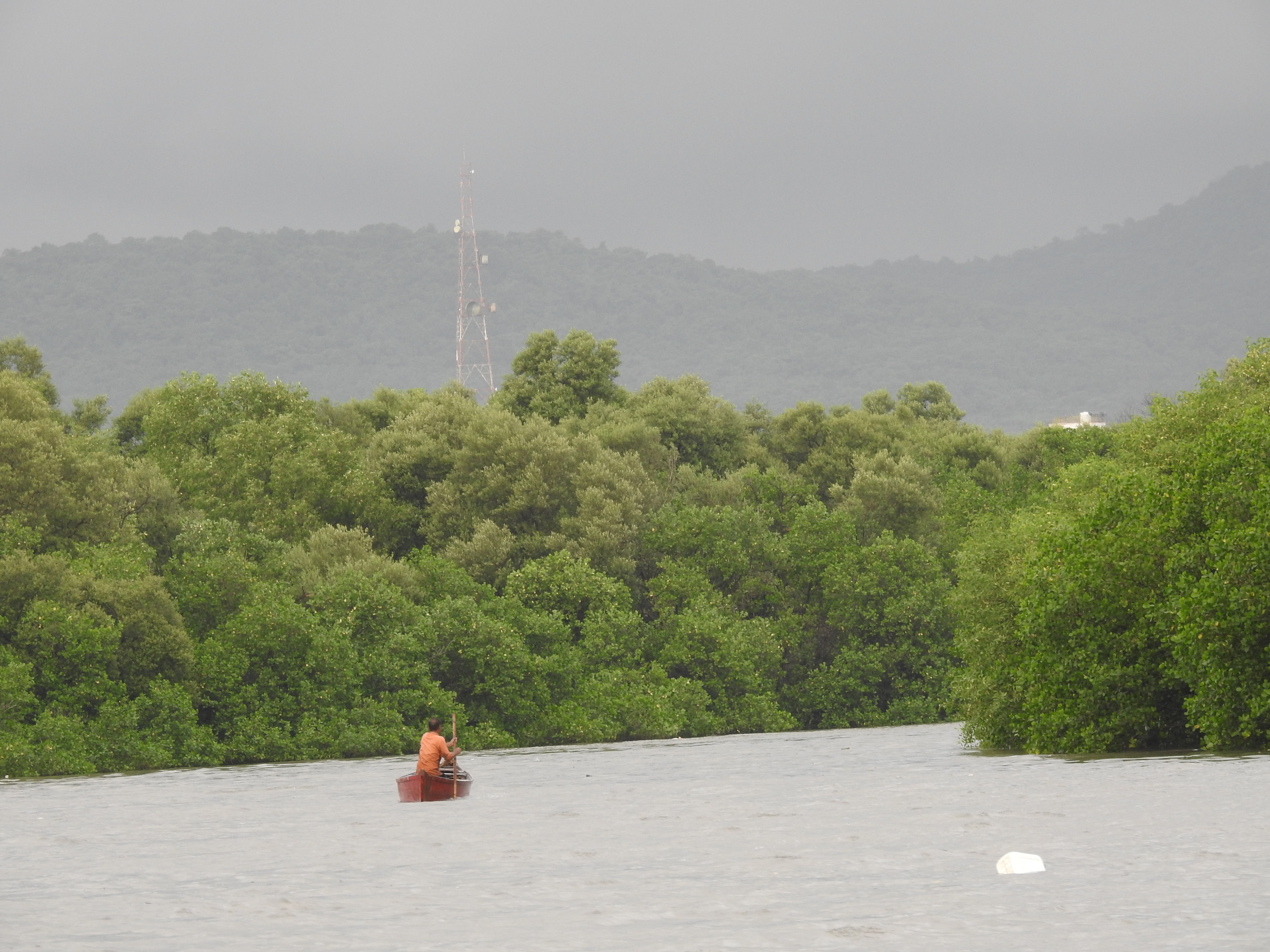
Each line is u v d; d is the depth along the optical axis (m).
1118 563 144.88
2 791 166.00
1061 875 72.88
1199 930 58.03
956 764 154.00
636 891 72.88
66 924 67.38
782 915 64.56
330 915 68.25
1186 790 109.81
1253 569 129.75
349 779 174.50
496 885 76.44
